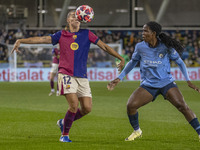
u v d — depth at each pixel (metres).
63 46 17.17
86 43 17.28
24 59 83.06
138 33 106.00
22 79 81.62
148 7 109.88
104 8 110.19
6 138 18.81
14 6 105.62
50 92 53.09
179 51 17.28
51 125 23.58
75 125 23.61
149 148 16.16
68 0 107.94
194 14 110.00
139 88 17.66
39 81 81.75
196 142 17.70
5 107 34.38
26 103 38.12
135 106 17.52
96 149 15.88
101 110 31.91
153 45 17.20
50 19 108.44
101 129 22.03
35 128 22.33
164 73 17.39
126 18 110.56
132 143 17.39
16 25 102.06
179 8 109.94
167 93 17.31
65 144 17.06
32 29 103.38
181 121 25.27
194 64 100.50
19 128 22.31
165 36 17.11
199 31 108.25
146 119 26.28
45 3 107.25
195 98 43.97
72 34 17.22
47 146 16.55
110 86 17.73
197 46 105.38
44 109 32.78
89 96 17.66
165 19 110.50
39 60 83.88
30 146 16.53
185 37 107.31
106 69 83.56
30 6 106.62
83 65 17.36
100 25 109.25
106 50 17.39
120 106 35.16
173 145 16.88
